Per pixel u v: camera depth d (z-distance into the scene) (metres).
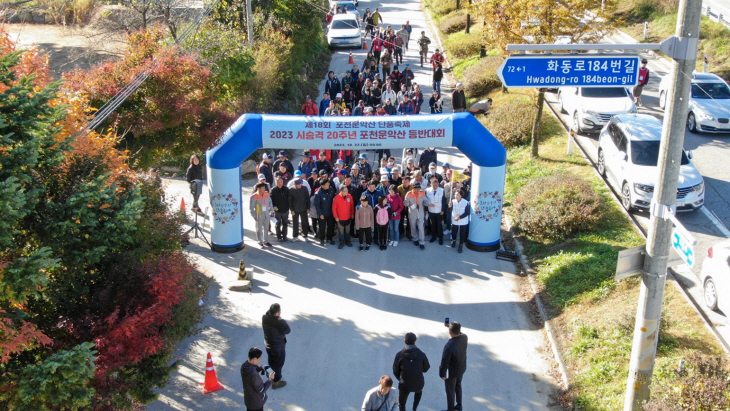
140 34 13.74
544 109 23.45
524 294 13.27
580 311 11.88
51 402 6.82
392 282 13.83
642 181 15.28
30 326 6.81
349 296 13.21
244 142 14.35
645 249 7.69
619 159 16.45
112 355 7.82
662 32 32.81
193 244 15.56
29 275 6.53
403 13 45.88
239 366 10.80
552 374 10.60
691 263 6.92
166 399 9.88
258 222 15.27
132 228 8.27
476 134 14.27
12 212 6.39
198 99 13.30
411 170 17.25
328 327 12.02
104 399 7.86
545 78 7.77
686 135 20.70
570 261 13.63
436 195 15.27
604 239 14.45
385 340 11.62
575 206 15.06
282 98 24.48
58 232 7.57
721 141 20.08
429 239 16.12
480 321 12.27
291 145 14.48
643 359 7.96
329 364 10.91
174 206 17.28
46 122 7.66
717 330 10.63
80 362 6.78
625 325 10.71
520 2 17.33
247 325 12.05
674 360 9.55
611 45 7.27
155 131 13.05
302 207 15.57
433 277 14.05
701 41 30.56
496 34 18.34
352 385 10.37
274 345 9.94
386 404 8.09
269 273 14.16
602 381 9.82
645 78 22.69
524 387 10.29
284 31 27.55
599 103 20.88
